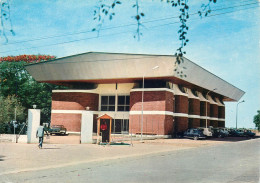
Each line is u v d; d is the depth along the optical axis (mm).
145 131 45656
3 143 26719
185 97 50781
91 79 48250
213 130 51281
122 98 51219
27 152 19250
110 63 45125
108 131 28000
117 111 51000
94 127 51094
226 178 10516
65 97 51812
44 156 17266
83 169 12695
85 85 54156
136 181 9805
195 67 45344
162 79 45594
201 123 58781
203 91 59469
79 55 46594
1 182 9406
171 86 47719
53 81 52750
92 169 12742
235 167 13742
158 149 25219
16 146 23578
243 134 60312
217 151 23922
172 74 42062
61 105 51844
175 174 11422
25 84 61188
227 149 26297
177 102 49406
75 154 18906
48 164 14039
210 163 15383
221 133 51812
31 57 62156
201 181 9867
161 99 45094
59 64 48719
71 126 50562
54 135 48375
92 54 45562
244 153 21922
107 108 51938
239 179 10305
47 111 67625
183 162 15781
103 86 52812
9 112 46281
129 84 50844
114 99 51719
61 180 9898
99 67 46344
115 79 47344
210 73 51938
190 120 53969
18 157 16453
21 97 61000
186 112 50875
